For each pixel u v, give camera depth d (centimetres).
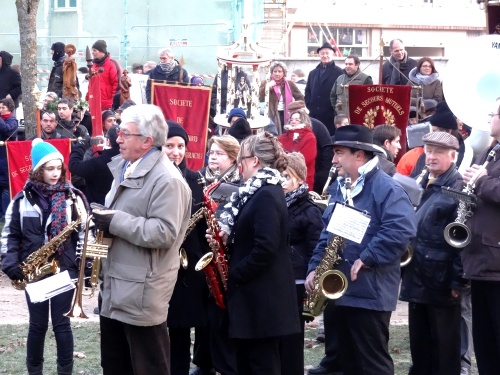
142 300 519
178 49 1856
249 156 559
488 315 593
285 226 549
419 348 634
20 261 634
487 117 688
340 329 582
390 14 2641
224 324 588
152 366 530
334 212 555
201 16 1848
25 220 632
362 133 574
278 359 557
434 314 613
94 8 1884
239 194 549
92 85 1097
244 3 1856
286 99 1226
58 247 629
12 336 796
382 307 563
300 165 627
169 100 993
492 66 696
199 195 641
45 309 644
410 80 1254
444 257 604
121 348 548
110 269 528
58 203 633
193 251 629
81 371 695
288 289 549
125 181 527
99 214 514
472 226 579
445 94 700
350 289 566
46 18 1897
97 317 855
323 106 1287
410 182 616
